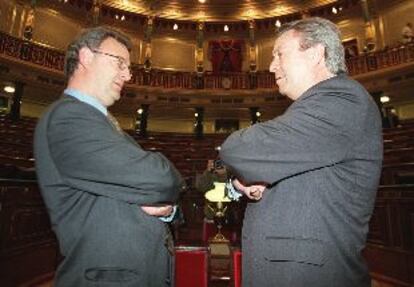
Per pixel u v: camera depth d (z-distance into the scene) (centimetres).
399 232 423
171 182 123
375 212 469
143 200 120
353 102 113
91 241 121
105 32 146
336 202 110
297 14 1750
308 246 107
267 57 1814
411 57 1330
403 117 1524
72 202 122
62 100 132
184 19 1817
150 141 1325
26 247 391
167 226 151
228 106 1703
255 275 115
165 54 1834
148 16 1784
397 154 884
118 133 132
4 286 345
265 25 1831
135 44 1798
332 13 1698
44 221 443
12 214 364
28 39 1434
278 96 1645
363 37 1619
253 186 122
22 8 1509
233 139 120
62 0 1611
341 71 131
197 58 1762
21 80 1378
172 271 143
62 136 120
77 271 118
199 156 1144
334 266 106
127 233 123
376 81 1430
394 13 1541
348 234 109
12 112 1340
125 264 120
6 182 347
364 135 112
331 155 108
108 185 119
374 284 419
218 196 280
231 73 1703
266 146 112
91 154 117
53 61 1438
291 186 115
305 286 105
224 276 282
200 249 290
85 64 141
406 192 414
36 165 124
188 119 1841
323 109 110
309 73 130
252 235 120
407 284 401
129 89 1616
